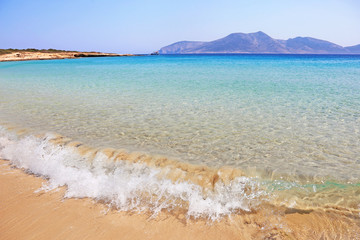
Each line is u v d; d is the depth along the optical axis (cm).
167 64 4541
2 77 2155
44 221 326
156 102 1046
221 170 458
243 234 299
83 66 3894
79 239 293
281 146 568
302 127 695
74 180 432
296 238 288
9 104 1023
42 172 466
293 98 1098
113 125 737
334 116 795
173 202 367
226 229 308
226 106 960
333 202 355
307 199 364
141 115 845
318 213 331
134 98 1138
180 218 331
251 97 1134
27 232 306
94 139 621
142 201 371
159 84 1616
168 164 485
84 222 324
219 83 1639
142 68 3372
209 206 355
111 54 11106
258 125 720
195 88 1423
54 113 877
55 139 621
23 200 374
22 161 514
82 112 891
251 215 334
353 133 640
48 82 1773
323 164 477
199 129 695
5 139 627
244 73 2427
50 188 409
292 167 466
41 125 737
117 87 1491
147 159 507
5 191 400
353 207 342
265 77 2012
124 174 450
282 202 359
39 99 1130
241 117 805
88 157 520
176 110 907
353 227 303
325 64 4353
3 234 303
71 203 366
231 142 596
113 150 550
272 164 480
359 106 920
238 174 443
